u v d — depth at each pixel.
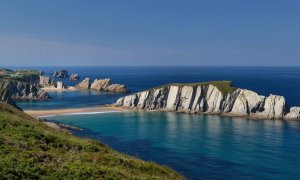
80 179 24.09
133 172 31.14
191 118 176.50
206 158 95.25
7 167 22.41
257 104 183.75
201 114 193.50
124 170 30.25
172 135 128.25
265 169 85.50
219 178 77.81
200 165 88.31
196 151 103.25
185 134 130.75
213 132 135.50
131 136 125.88
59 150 31.67
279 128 145.50
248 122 163.50
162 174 34.72
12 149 26.89
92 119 168.00
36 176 22.52
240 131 138.12
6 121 37.38
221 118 177.38
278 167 87.38
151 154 99.06
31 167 23.84
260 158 95.94
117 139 120.19
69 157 29.59
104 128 143.00
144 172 33.19
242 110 186.75
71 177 24.08
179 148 107.06
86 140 43.34
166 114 191.12
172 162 90.69
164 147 108.12
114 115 183.00
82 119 167.38
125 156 38.47
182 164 89.00
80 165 27.08
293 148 107.94
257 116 180.38
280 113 176.12
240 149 106.38
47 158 27.02
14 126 36.28
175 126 149.88
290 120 170.12
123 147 107.56
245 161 92.56
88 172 25.61
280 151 104.00
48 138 34.25
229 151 103.62
